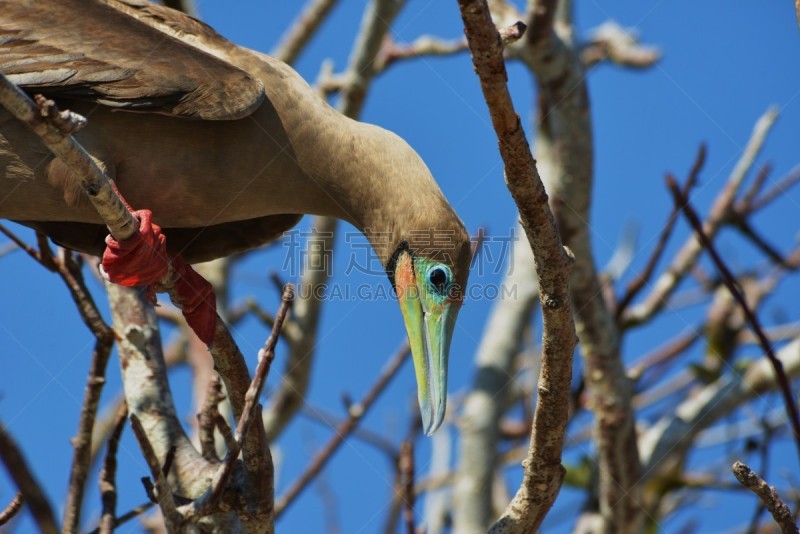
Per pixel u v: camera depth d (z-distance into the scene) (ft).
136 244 31.65
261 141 35.63
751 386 47.47
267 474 28.91
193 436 45.88
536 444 28.71
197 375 47.24
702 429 47.57
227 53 36.99
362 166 36.73
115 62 33.83
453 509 49.16
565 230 46.01
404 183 36.88
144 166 34.78
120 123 34.24
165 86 33.63
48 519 35.01
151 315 36.24
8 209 34.78
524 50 46.21
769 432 44.42
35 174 33.60
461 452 49.62
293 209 37.52
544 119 51.39
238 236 39.01
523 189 26.48
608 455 44.83
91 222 35.42
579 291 45.47
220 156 35.22
